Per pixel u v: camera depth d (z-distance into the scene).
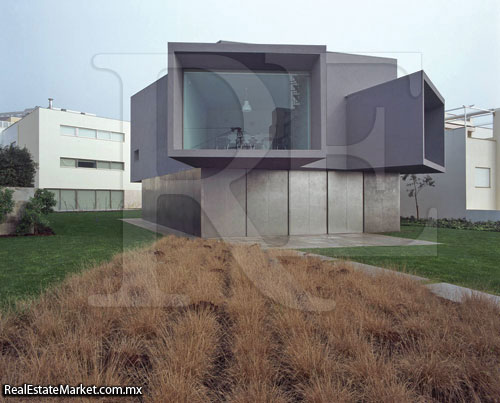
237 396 2.26
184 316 3.57
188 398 2.21
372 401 2.25
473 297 4.16
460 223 18.03
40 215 11.78
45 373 2.38
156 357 2.74
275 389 2.38
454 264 7.13
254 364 2.57
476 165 19.67
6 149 16.78
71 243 9.54
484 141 20.02
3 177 15.92
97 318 3.34
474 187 19.55
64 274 5.53
